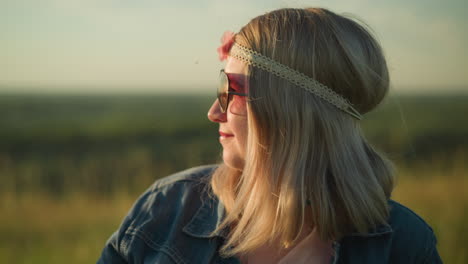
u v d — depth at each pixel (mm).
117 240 1293
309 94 1181
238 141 1261
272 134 1198
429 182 7898
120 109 73438
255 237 1155
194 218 1282
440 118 37219
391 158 1570
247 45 1226
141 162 16641
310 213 1234
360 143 1271
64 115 61594
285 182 1165
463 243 3869
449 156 14305
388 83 1335
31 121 49656
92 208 6984
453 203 5680
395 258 1223
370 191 1212
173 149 22312
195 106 79062
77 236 4984
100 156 20188
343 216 1210
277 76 1182
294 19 1222
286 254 1209
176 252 1211
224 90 1266
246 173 1210
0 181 11508
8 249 4477
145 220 1290
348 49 1186
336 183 1187
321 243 1220
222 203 1296
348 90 1219
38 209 7027
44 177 13141
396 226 1264
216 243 1226
